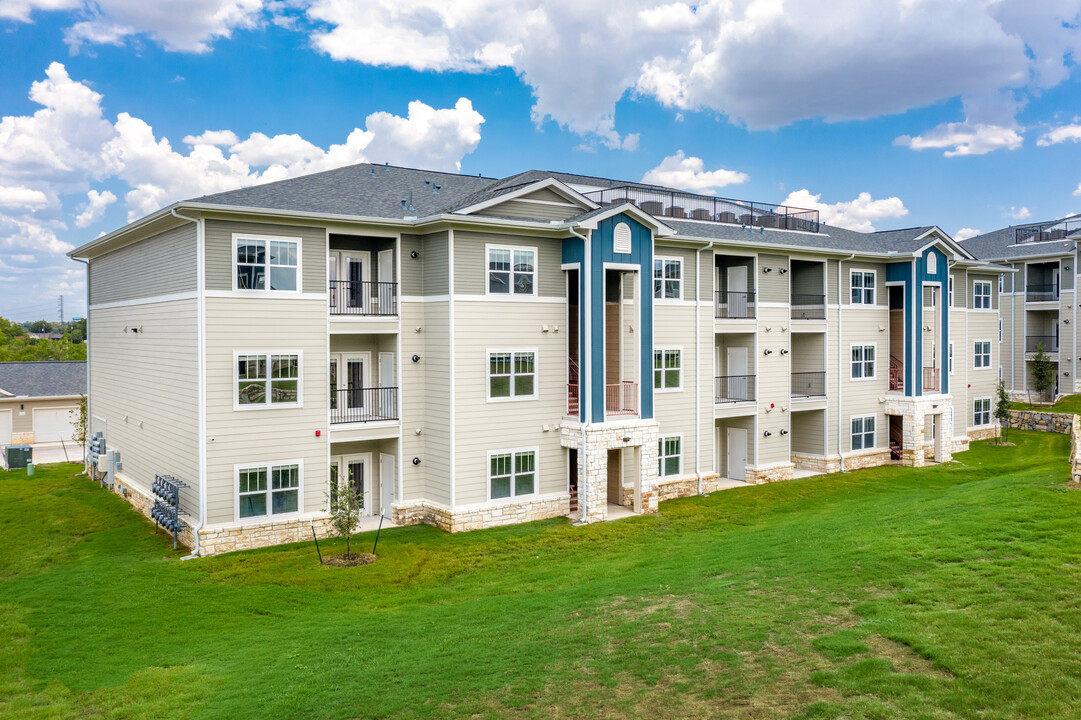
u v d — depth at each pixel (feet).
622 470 89.86
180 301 72.28
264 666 44.45
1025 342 168.96
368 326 76.43
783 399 106.11
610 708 34.30
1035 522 54.29
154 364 80.23
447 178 99.76
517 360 80.64
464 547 71.67
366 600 58.18
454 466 76.59
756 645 38.99
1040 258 163.73
